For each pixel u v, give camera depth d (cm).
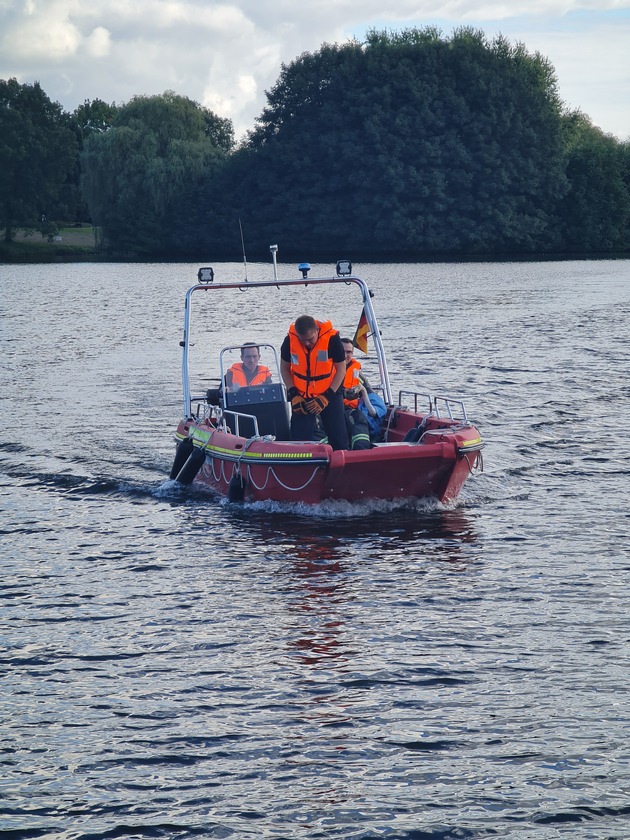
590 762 1144
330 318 6619
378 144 15600
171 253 17162
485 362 4425
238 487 2189
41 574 1794
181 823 1052
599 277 11138
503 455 2644
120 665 1414
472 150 16150
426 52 16238
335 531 2011
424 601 1631
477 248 16350
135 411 3347
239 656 1436
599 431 2928
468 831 1028
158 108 16500
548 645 1451
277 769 1146
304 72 16562
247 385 2408
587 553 1859
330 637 1495
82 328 6150
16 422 3161
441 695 1307
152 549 1923
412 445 2095
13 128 18012
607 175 17062
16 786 1121
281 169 16325
